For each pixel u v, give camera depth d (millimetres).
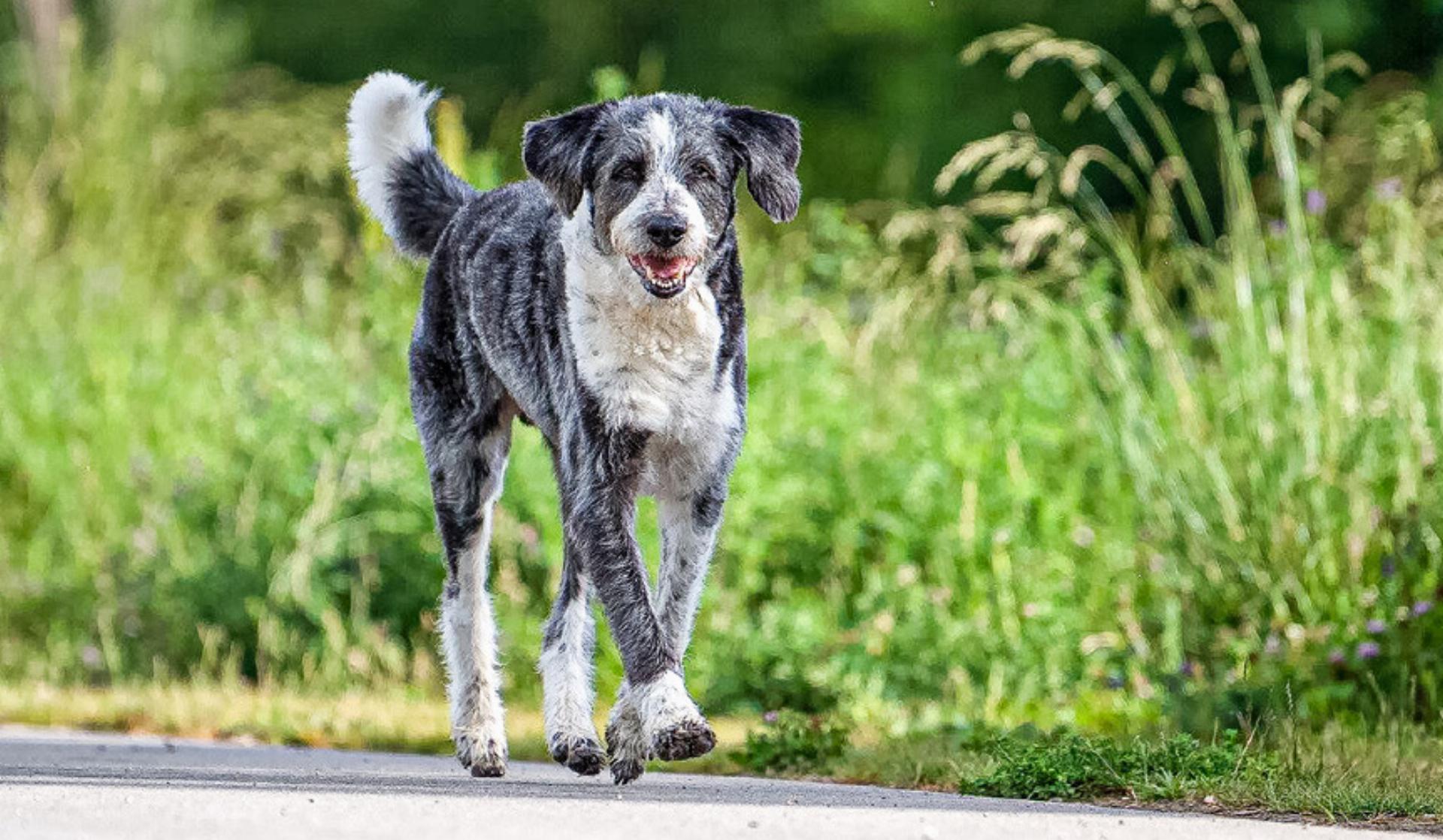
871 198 27406
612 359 9164
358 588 14406
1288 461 12625
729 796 8625
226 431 15828
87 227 18406
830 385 14570
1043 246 17172
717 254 9344
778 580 13617
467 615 10078
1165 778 8898
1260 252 13570
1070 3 26438
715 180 9320
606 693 12727
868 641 12766
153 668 14492
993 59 27031
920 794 9047
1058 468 13859
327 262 18109
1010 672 12508
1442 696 11359
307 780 9125
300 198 19172
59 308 17453
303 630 14469
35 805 7754
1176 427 13188
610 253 9156
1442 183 13633
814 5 28641
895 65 27875
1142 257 15133
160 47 23016
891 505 13789
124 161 18953
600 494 9219
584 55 29703
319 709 13000
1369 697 11430
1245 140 14031
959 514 13594
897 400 14750
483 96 29844
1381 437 12547
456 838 7176
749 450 13617
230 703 13117
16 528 15898
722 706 12648
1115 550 13086
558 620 9906
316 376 15531
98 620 14766
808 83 28656
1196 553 12703
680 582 9469
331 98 20109
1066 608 12844
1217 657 12039
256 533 14898
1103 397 14047
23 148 20766
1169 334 13930
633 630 8992
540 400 9664
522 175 18797
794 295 15391
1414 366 12727
